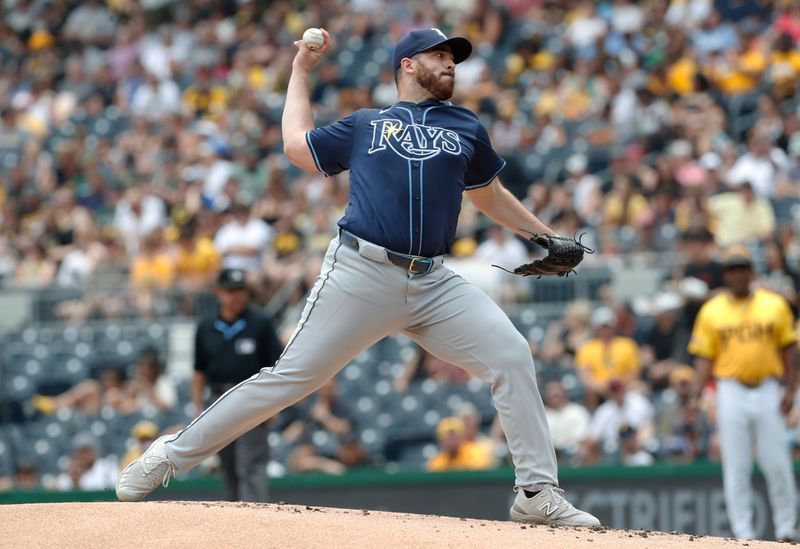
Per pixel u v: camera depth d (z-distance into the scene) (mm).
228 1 80875
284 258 52844
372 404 47219
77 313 52000
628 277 45406
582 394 44531
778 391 33375
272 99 69875
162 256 52906
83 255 55688
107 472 41344
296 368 18328
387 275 17969
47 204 63562
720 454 38719
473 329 18359
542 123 60875
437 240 18078
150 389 47844
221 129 66875
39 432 48344
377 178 17938
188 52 76625
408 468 44625
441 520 18406
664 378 43531
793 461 36844
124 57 76750
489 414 46281
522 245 50812
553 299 47812
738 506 33438
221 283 30969
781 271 45094
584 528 18312
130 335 51344
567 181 55656
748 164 52594
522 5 72062
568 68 65625
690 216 48719
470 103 63750
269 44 74312
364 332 18219
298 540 15633
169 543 15562
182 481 36656
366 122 18219
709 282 44000
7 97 75750
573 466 37500
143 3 81750
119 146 67375
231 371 31094
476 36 70812
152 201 58406
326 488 37625
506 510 37125
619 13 68125
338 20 74750
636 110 59125
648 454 40062
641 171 54125
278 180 56906
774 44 62031
